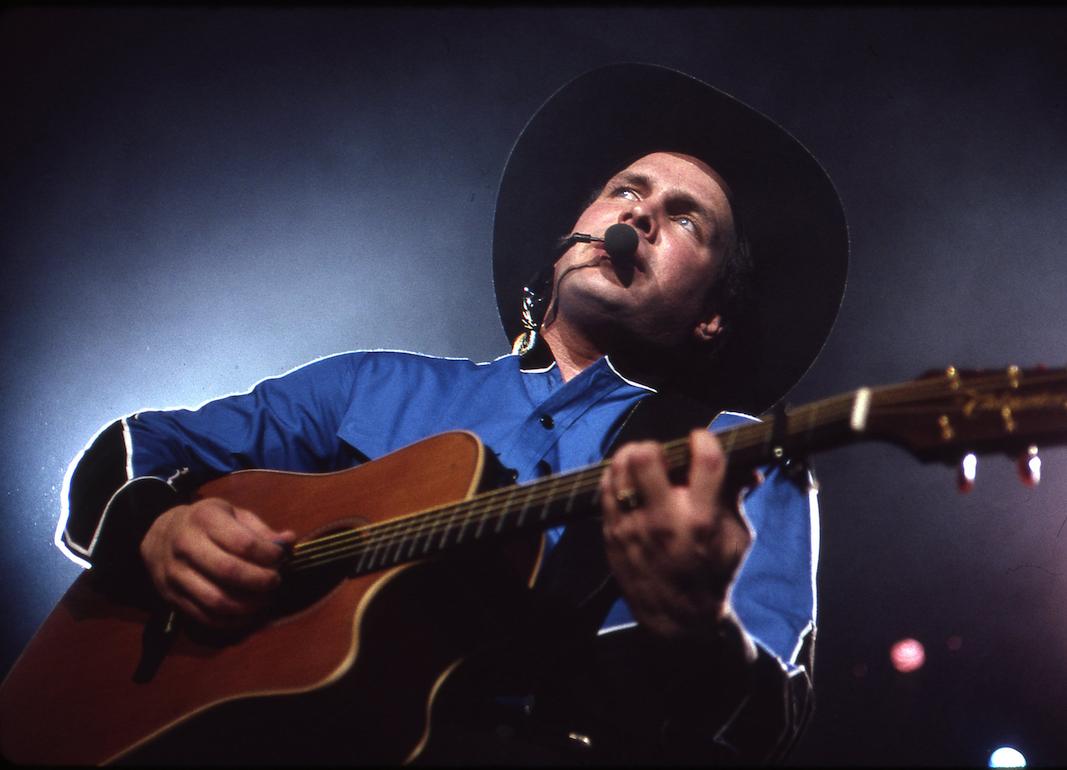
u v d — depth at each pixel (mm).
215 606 2193
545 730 2139
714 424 2691
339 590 2170
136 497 2543
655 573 1839
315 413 2918
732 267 3338
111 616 2408
